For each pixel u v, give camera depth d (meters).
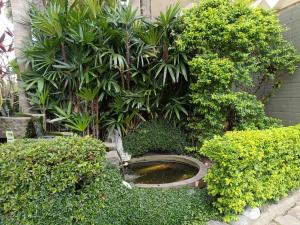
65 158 1.88
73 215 1.90
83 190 2.03
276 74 3.90
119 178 2.45
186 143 3.76
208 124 3.46
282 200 2.50
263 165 2.28
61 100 3.56
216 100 3.19
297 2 3.59
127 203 2.12
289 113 3.77
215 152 2.12
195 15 3.36
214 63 3.09
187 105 3.83
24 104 3.69
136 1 4.97
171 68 3.40
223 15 3.18
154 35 3.37
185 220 2.03
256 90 4.06
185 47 3.33
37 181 1.80
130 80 3.69
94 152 2.05
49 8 3.26
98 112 3.62
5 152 1.87
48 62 3.34
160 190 2.50
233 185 2.03
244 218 2.12
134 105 3.50
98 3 3.62
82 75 3.21
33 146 1.94
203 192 2.46
